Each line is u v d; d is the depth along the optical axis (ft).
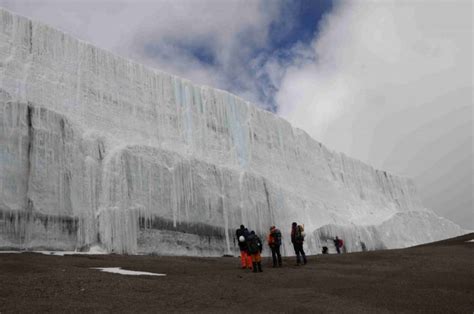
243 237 64.49
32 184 91.50
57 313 32.17
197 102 157.38
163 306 35.88
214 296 40.81
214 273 57.16
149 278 49.78
